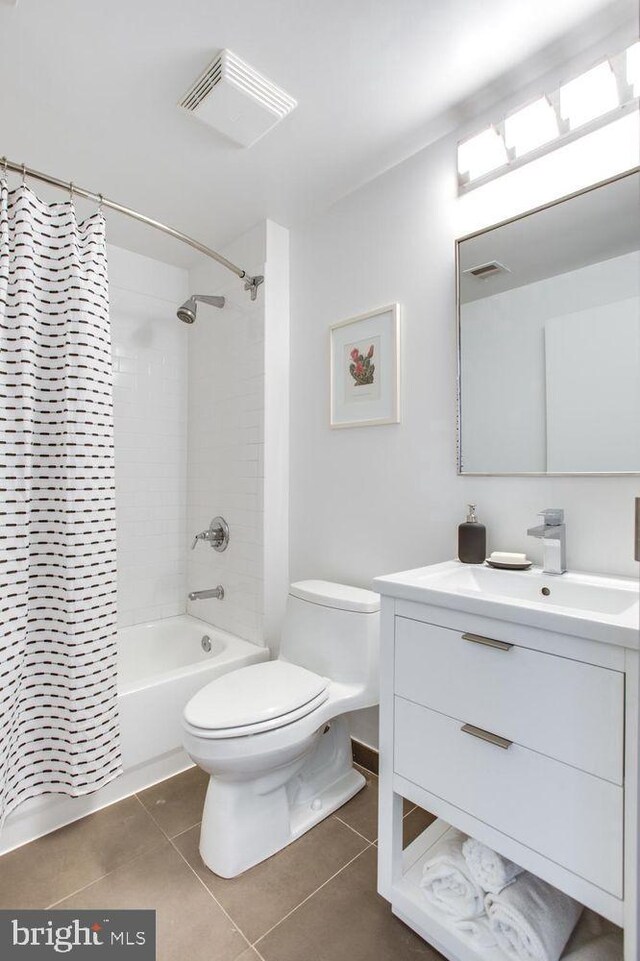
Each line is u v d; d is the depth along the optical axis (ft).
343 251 6.36
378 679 5.13
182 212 6.79
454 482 5.07
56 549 4.77
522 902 3.28
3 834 4.65
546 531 4.07
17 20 3.86
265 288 6.95
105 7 3.76
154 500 8.41
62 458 4.75
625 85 3.88
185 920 3.88
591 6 3.73
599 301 4.07
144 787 5.71
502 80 4.47
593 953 3.25
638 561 3.64
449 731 3.44
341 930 3.81
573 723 2.82
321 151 5.46
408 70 4.34
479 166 4.79
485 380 4.77
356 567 6.13
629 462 3.90
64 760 4.75
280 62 4.25
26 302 4.48
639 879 2.59
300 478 7.01
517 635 3.07
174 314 8.64
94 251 4.98
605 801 2.69
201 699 4.58
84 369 4.80
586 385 4.13
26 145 5.39
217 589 7.77
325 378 6.59
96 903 4.04
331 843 4.74
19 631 4.42
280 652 5.89
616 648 2.64
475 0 3.68
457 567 4.42
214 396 8.07
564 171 4.28
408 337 5.54
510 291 4.59
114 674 5.05
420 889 3.79
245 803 4.42
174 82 4.52
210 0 3.69
